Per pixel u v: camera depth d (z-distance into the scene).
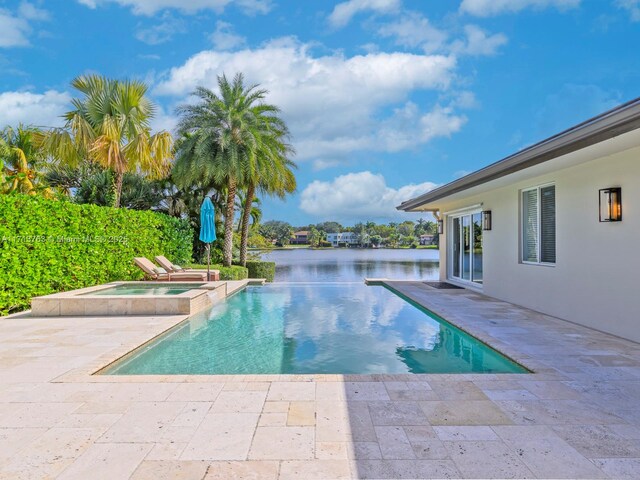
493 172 7.19
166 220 14.41
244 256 19.77
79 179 17.98
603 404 3.64
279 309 9.63
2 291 7.64
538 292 8.17
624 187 5.95
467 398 3.78
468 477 2.57
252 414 3.44
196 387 4.04
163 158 14.23
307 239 88.31
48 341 5.82
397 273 21.00
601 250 6.42
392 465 2.69
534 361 4.86
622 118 4.21
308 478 2.55
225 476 2.57
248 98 17.50
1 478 2.53
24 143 14.96
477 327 6.73
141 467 2.66
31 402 3.67
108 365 4.88
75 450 2.86
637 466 2.68
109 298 7.80
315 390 3.97
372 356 5.86
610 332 6.23
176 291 9.76
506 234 9.48
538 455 2.81
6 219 7.70
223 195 20.30
